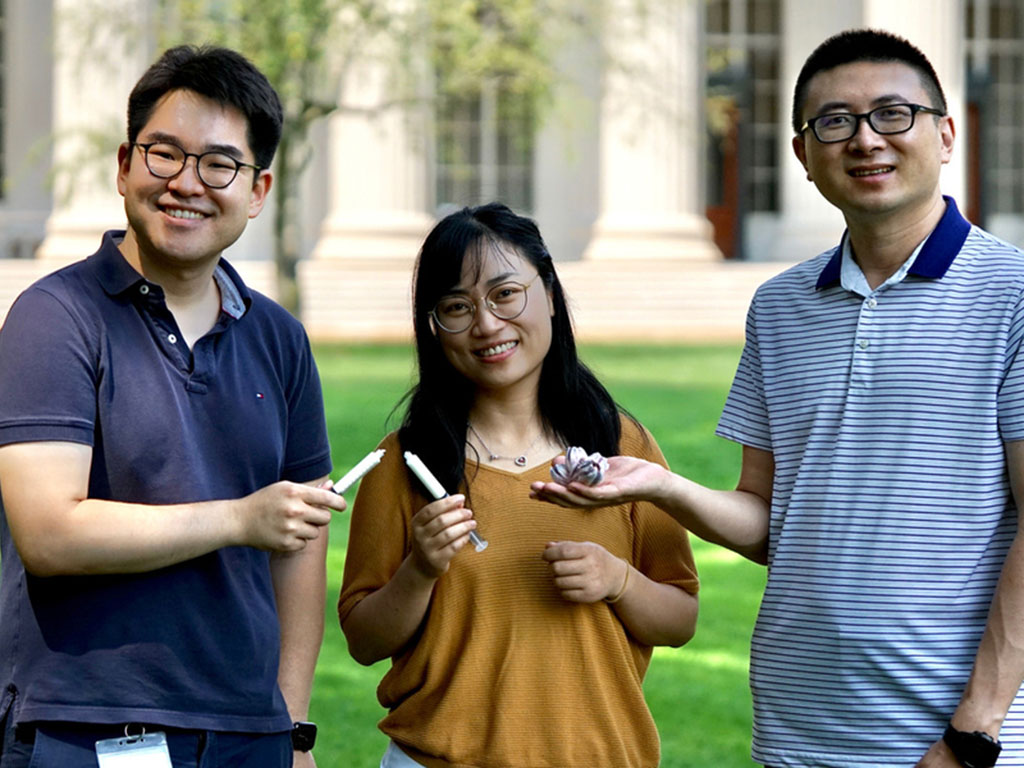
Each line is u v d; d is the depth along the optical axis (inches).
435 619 134.7
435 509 126.6
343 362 759.7
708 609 330.3
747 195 1147.9
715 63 1136.2
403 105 775.1
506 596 134.4
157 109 118.8
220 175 118.5
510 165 1119.6
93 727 115.3
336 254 983.6
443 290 134.0
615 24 867.4
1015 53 1171.3
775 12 1150.3
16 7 1121.4
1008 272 126.3
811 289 135.3
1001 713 120.4
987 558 125.8
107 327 118.0
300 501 113.0
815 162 129.9
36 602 116.0
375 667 285.7
